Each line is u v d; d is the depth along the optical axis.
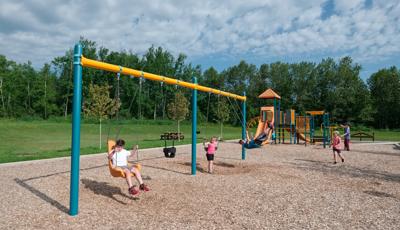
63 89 56.62
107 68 5.61
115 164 5.79
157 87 51.22
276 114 20.20
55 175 7.84
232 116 53.81
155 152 13.62
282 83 66.38
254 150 15.23
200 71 71.00
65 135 25.84
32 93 54.31
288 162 10.77
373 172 8.84
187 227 4.14
